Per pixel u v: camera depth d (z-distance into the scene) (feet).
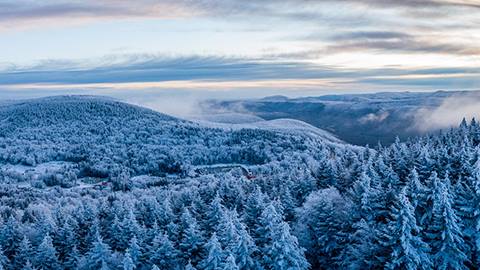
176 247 190.29
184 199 284.00
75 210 306.96
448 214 131.13
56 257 203.51
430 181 140.87
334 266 166.50
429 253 134.00
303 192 232.53
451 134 275.39
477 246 131.54
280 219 155.94
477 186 136.15
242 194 258.37
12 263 220.84
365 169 184.03
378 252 139.85
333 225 166.40
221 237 157.79
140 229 203.72
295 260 139.23
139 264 176.96
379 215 154.51
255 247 145.38
